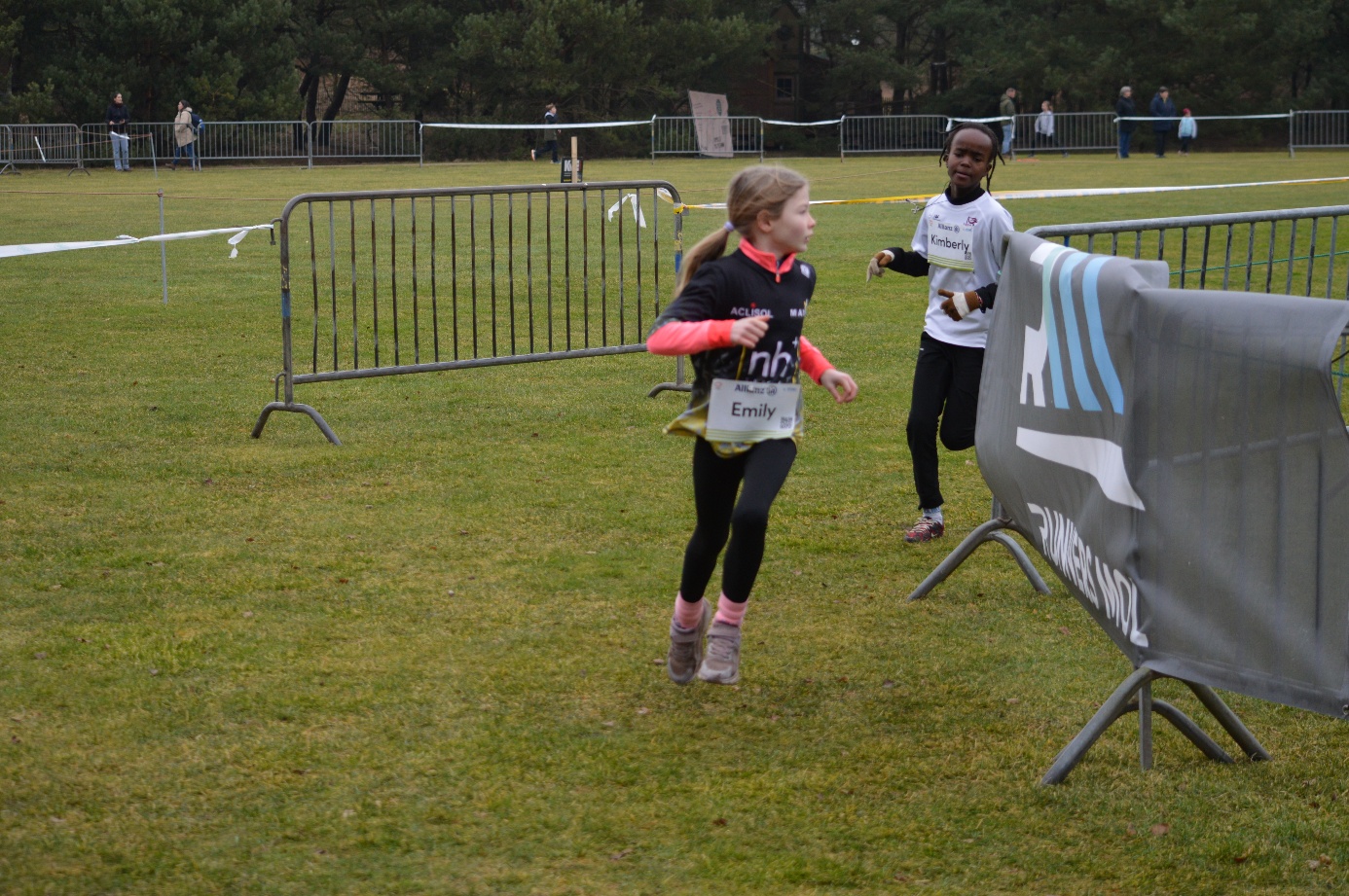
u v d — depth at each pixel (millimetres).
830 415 7684
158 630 4371
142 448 6746
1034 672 4145
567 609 4621
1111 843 3131
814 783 3398
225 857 3016
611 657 4207
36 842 3066
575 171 26266
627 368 9016
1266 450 2994
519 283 12625
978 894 2910
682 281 3801
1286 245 14711
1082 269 3551
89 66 41844
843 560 5211
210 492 5996
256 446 6844
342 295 12070
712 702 3887
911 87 54500
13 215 20531
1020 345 3982
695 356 3777
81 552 5160
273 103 43062
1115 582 3432
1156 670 3314
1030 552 5305
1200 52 48781
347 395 8094
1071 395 3619
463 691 3934
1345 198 21359
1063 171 32281
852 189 26531
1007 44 52094
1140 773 3475
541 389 8312
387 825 3160
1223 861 3055
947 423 5332
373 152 42562
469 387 8352
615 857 3033
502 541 5355
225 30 42812
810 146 53531
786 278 3717
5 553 5137
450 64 48344
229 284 12812
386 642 4301
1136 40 50688
